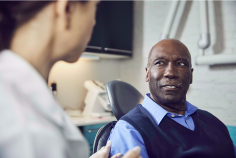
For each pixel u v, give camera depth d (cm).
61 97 282
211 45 246
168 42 96
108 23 281
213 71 244
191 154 80
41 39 27
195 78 257
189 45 263
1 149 18
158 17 294
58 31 28
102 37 274
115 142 83
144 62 305
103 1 277
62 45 29
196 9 259
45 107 23
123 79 333
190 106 100
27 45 27
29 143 19
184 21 268
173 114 89
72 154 24
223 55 222
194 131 87
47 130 21
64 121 25
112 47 285
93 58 286
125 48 302
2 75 23
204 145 85
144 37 307
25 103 22
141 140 80
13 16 26
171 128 84
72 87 292
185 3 268
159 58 94
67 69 289
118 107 123
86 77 305
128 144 79
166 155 78
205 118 102
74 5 29
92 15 32
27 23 27
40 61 28
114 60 333
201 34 240
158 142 80
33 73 24
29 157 18
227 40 237
